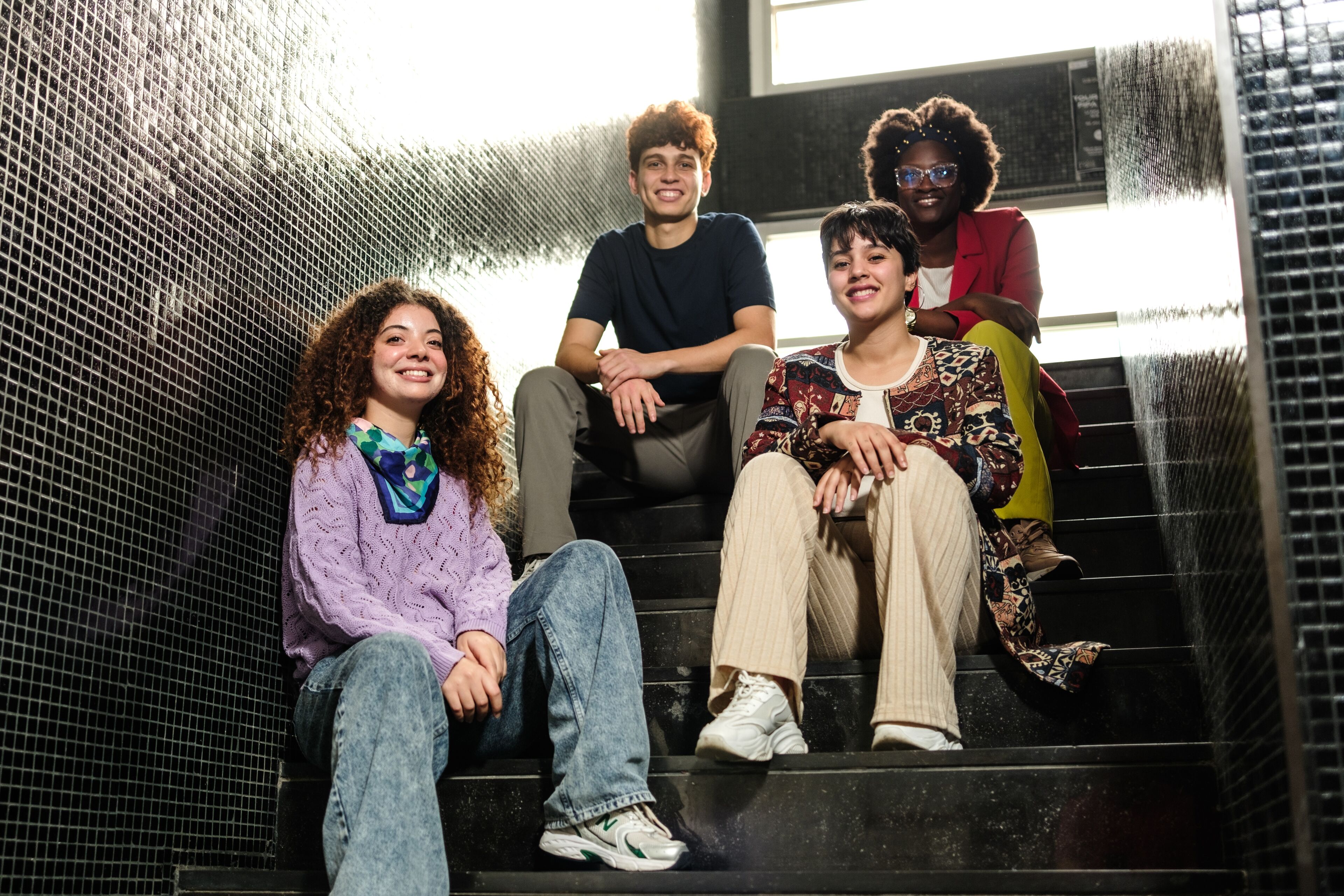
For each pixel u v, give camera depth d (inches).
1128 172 117.6
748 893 55.8
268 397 75.6
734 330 108.8
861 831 61.4
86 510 59.2
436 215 102.1
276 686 73.4
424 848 55.7
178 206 68.1
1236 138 48.6
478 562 73.5
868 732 70.8
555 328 129.2
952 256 126.9
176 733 64.2
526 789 66.6
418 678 59.7
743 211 206.1
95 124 61.8
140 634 62.2
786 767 62.9
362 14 92.0
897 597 64.7
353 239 87.7
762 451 75.6
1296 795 42.4
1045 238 197.0
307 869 71.0
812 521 70.2
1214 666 60.4
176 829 63.5
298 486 69.7
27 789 54.3
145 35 66.2
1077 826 59.5
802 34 217.5
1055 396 106.7
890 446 67.7
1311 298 46.5
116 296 62.4
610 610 67.1
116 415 61.7
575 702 64.0
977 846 60.1
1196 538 66.5
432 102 103.1
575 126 142.0
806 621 68.4
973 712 70.4
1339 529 44.3
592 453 105.9
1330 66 48.7
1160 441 89.4
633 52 168.2
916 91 204.1
